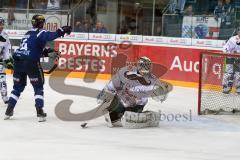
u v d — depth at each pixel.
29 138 15.06
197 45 30.77
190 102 23.94
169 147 14.40
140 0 35.12
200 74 21.06
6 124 17.08
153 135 16.02
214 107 21.62
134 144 14.63
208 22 32.22
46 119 18.19
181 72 30.94
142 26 34.84
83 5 35.91
